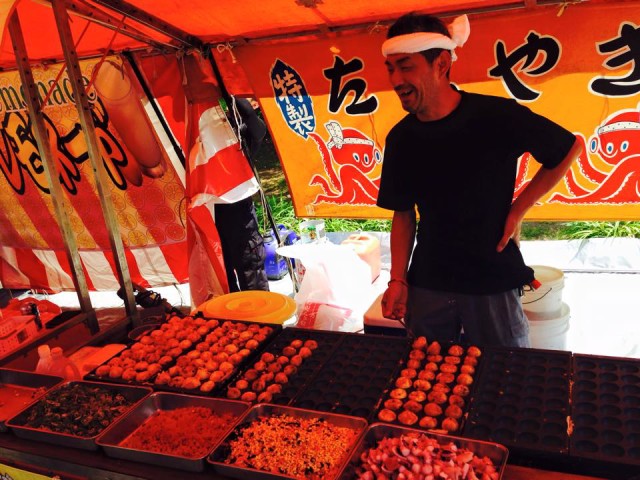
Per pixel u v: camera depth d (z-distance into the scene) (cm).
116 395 222
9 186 536
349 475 164
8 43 408
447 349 234
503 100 225
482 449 168
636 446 167
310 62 387
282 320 300
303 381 223
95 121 470
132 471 178
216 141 430
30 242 562
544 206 373
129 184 494
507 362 217
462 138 225
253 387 222
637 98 325
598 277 513
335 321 357
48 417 208
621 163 344
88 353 277
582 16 314
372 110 388
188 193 429
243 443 185
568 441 171
